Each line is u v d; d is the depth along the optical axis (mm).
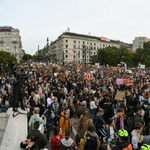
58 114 7051
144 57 51406
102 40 108625
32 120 4891
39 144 3475
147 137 4164
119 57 62250
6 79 11742
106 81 13703
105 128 4496
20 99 6629
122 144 3508
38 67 31625
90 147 3580
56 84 12688
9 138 4418
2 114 6117
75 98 8453
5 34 81938
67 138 3570
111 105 6496
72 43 96062
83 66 39875
